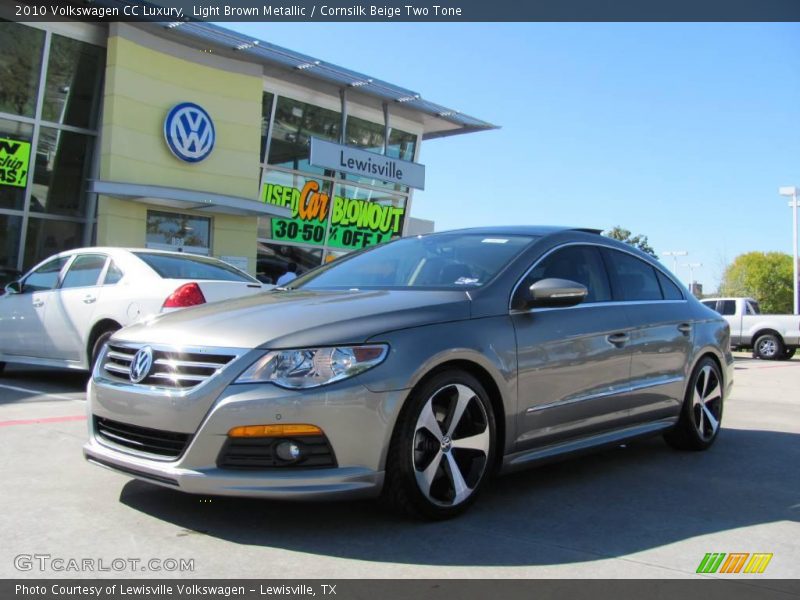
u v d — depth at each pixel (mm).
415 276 4367
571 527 3555
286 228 20922
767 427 6781
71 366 7582
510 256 4320
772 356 21406
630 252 5188
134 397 3402
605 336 4473
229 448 3156
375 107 22438
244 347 3262
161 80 17359
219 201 17062
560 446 4227
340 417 3178
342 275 4730
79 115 17109
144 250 7602
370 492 3254
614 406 4551
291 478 3119
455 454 3625
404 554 3113
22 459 4516
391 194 23703
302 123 21109
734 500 4117
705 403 5562
